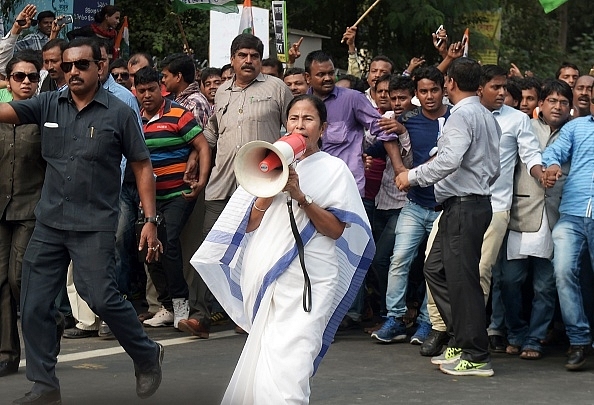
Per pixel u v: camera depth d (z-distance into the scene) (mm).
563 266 7473
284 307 4934
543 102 8109
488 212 7145
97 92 5938
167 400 6273
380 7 20609
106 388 6547
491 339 8219
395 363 7551
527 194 7781
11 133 6562
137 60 9508
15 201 6594
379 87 9273
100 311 5820
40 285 5895
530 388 6824
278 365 4797
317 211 4938
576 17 31844
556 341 8609
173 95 9344
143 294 10312
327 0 20922
